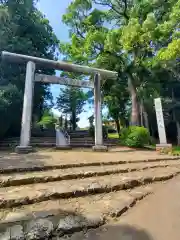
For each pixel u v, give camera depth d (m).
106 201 2.91
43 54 16.41
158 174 4.31
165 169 4.93
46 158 5.56
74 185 3.36
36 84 15.92
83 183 3.50
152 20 9.50
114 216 2.47
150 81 14.70
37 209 2.55
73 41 13.20
